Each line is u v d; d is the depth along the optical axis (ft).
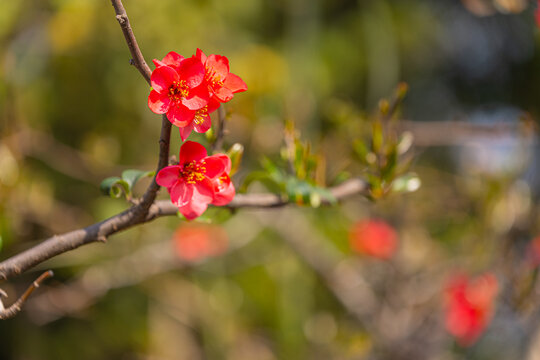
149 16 6.79
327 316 7.34
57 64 6.66
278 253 7.29
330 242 7.74
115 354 7.80
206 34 7.39
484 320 4.74
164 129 2.77
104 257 6.52
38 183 5.95
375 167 3.31
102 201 6.54
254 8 8.38
